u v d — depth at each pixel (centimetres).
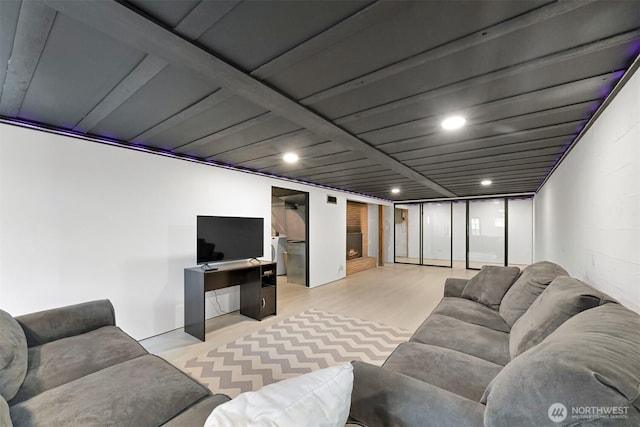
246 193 413
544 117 206
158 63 142
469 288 284
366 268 762
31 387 139
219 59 137
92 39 124
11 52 133
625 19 107
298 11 105
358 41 122
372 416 101
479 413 88
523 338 154
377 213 838
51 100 186
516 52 129
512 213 755
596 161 199
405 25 112
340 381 78
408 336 313
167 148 305
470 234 801
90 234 263
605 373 70
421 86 162
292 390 72
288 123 223
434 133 243
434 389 99
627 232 151
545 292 179
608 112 174
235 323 353
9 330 145
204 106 193
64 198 248
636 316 109
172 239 325
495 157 326
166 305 320
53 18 110
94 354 168
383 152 308
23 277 227
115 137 267
